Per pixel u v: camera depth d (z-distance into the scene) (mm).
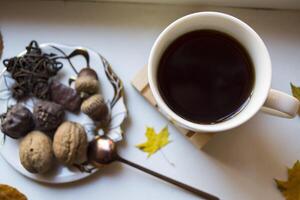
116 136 392
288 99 322
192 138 388
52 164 390
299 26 406
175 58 345
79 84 384
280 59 406
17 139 394
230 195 396
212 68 346
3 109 399
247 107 332
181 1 403
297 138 398
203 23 336
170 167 399
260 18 408
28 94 397
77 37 412
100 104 383
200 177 398
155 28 410
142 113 402
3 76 396
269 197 395
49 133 395
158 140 399
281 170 396
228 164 398
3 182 400
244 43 338
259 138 399
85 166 390
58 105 386
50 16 414
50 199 399
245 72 344
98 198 399
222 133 399
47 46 398
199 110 344
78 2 413
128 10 411
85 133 385
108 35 410
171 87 345
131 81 399
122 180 399
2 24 415
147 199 397
